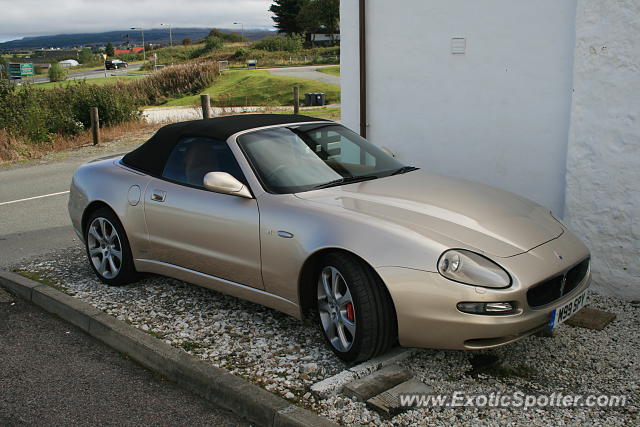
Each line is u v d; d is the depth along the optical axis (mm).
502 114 5684
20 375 3719
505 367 3576
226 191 3994
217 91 39719
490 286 3150
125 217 4840
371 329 3377
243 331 4133
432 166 6238
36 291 4922
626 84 4336
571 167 4730
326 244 3521
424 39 6020
